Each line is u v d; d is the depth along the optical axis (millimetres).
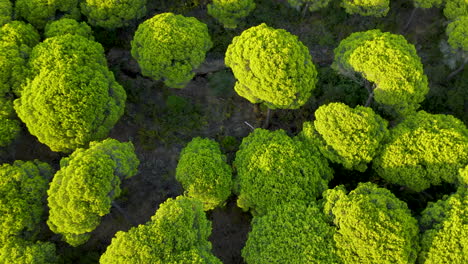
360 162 25641
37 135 25531
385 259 20625
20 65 26922
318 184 25094
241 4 31906
